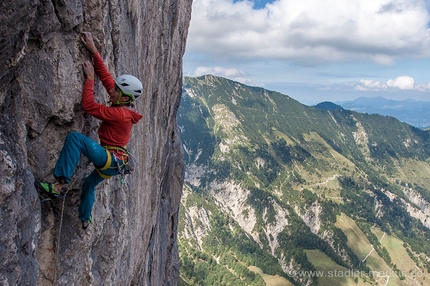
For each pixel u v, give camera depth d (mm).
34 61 6242
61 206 7305
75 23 6656
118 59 8977
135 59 10797
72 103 6941
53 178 6969
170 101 21094
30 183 6043
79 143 6527
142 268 16406
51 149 6855
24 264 5828
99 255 9203
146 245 16609
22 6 5023
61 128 6992
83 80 7141
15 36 5215
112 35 8367
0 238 5141
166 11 15594
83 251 8102
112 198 9664
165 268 27125
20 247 5758
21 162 5824
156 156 16844
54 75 6543
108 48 8141
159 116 17156
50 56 6445
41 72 6359
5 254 5258
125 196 10578
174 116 24688
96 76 7707
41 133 6648
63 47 6652
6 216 5258
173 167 25172
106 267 9461
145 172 13953
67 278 7621
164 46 16078
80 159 7527
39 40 6203
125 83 7055
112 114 6789
